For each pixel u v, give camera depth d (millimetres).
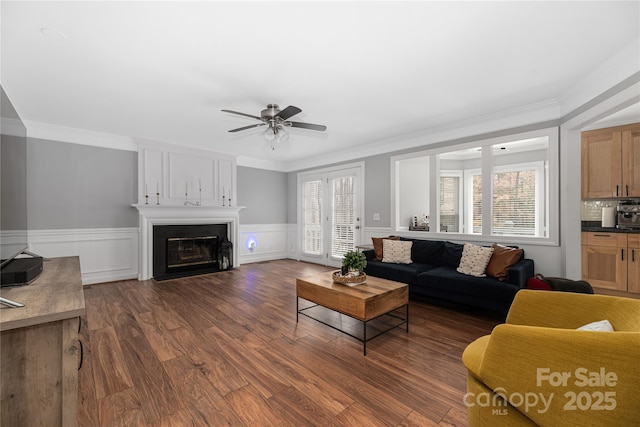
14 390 1170
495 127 3799
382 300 2555
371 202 5352
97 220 4578
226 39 2094
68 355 1231
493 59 2383
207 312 3348
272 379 2023
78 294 1429
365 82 2793
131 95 3078
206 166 5668
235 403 1772
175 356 2334
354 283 2857
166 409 1718
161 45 2162
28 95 3066
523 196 5629
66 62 2395
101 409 1711
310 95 3094
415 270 3705
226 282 4754
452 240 4223
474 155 6148
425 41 2127
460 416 1660
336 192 6055
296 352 2412
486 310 3430
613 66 2396
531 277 3256
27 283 1611
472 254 3471
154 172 5062
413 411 1705
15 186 2295
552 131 3359
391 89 2957
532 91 3016
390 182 5031
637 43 2123
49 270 1985
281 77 2684
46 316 1156
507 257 3162
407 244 4250
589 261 4125
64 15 1819
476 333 2787
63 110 3531
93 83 2787
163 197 5145
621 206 4152
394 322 3064
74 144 4383
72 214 4375
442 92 3037
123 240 4820
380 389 1914
